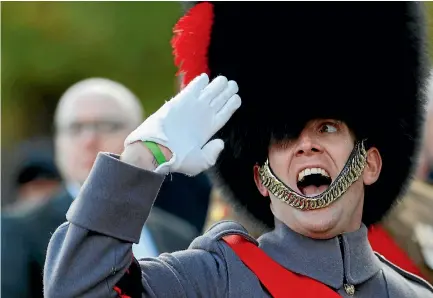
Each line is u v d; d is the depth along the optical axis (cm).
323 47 1006
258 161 1005
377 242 1305
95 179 874
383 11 1031
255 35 1012
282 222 996
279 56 1005
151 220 1526
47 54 2928
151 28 2880
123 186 871
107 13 2902
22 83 2961
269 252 995
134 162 885
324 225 970
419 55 1082
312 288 973
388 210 1085
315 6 1010
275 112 994
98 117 1550
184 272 937
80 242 862
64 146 1559
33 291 1419
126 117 1576
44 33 2934
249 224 1074
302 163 980
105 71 2906
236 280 957
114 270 862
